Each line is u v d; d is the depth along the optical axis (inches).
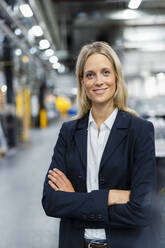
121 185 44.1
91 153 46.3
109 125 46.4
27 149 391.9
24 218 138.0
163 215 70.4
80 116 50.6
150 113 216.7
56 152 49.8
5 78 409.4
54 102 1168.2
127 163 44.0
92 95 46.7
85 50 48.2
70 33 503.5
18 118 467.2
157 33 500.7
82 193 43.8
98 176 44.1
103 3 394.3
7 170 255.4
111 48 47.4
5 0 246.7
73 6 398.0
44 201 46.8
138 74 578.2
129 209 41.5
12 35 327.3
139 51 593.3
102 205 41.8
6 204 159.8
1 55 392.5
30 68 544.4
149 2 382.6
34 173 239.3
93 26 461.1
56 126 877.8
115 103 48.0
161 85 179.2
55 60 573.9
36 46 420.8
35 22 308.7
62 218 46.9
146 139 44.2
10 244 110.7
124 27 471.8
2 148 347.6
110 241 42.6
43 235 118.2
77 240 44.3
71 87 943.0
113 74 47.0
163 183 74.0
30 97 756.6
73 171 46.3
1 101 400.5
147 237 43.5
